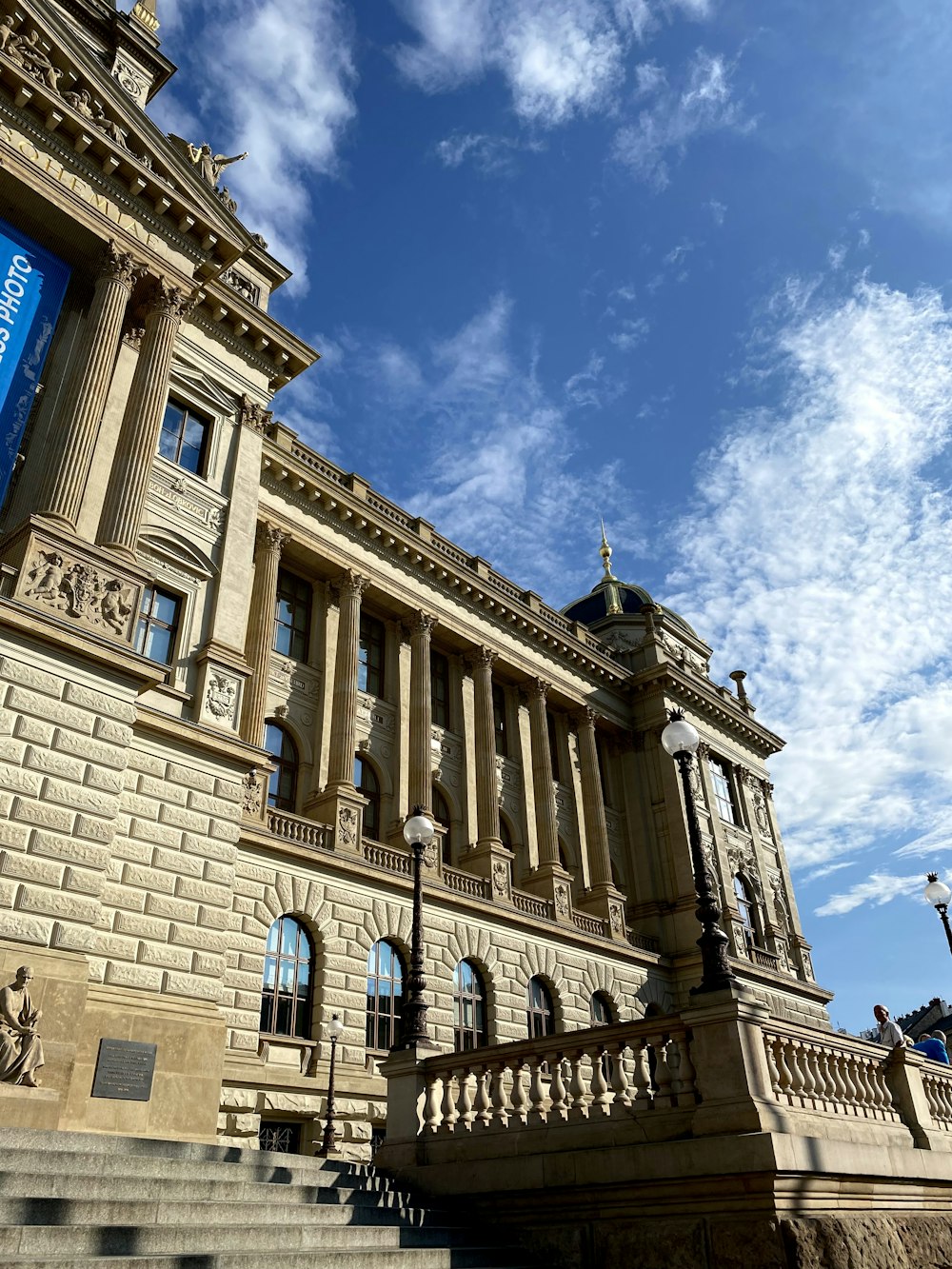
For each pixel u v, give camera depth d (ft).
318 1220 38.65
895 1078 50.34
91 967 62.90
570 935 125.59
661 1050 41.70
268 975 86.99
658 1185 37.86
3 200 74.95
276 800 104.58
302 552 116.88
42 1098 51.90
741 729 186.50
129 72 91.81
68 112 76.54
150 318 82.79
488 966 111.86
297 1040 85.92
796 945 175.63
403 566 129.39
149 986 65.82
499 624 143.95
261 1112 79.66
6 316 71.56
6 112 74.64
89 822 61.36
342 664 113.60
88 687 64.18
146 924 67.15
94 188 80.28
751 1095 37.35
